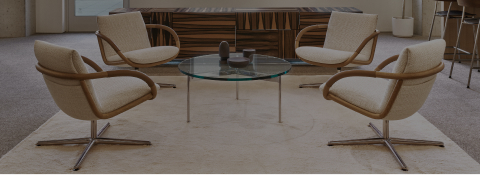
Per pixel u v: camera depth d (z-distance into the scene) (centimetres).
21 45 625
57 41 665
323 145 259
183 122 301
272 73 287
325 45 405
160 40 460
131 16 399
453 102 351
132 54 360
